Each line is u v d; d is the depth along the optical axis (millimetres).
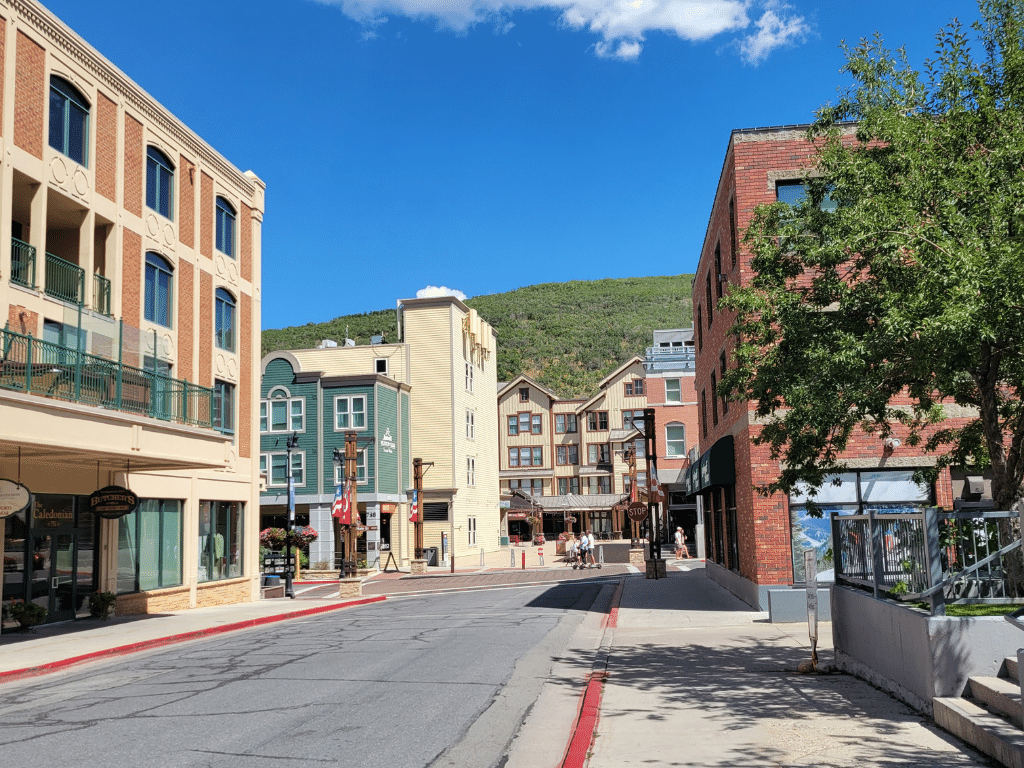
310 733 8609
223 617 22359
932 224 10000
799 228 12203
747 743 7633
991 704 7652
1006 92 10922
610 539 75500
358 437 49656
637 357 75250
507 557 58281
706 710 9172
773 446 12445
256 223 30625
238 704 10211
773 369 11703
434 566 51688
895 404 18547
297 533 41594
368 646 15711
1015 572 8953
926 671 8430
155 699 10758
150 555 24000
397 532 51656
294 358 50812
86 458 19000
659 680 11242
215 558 27344
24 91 19422
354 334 182500
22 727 9312
